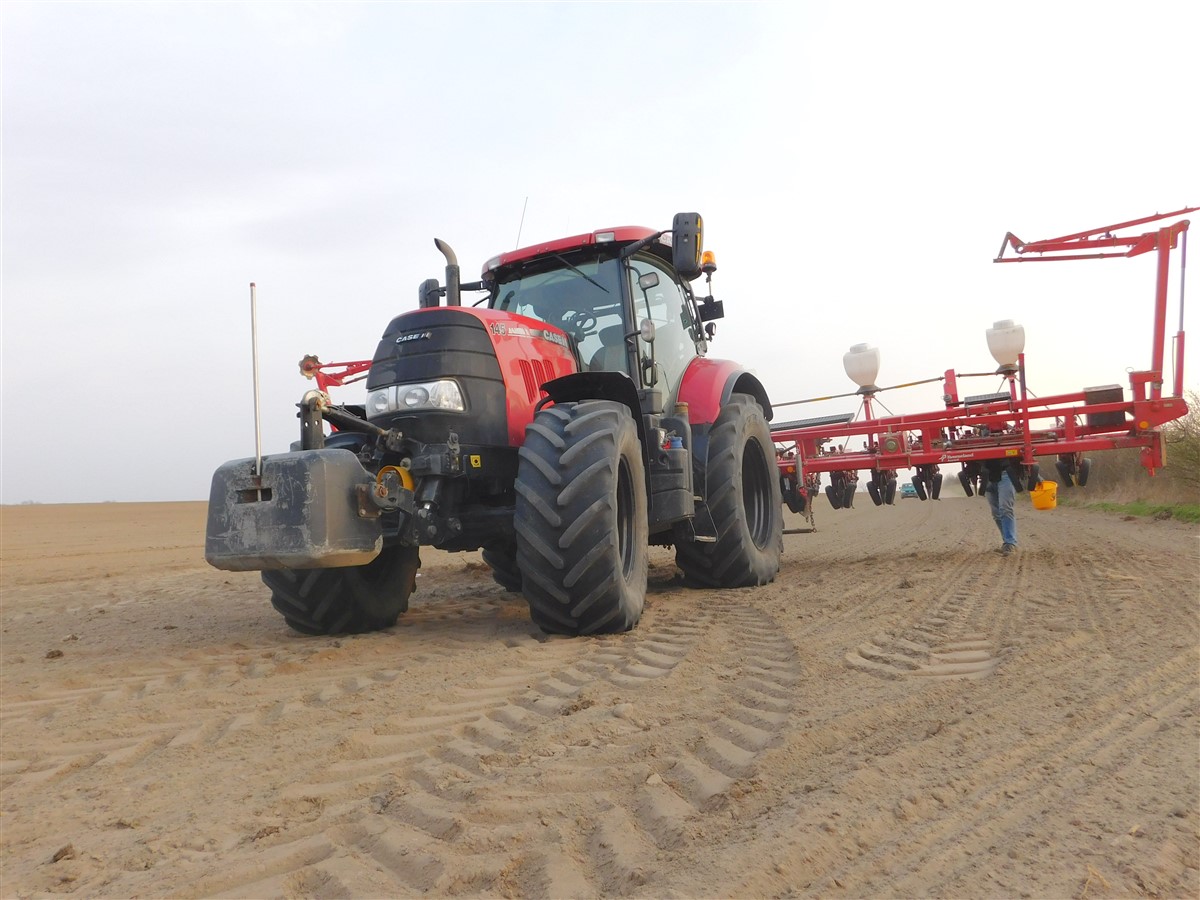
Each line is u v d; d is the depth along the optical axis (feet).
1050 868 5.25
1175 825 5.83
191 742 8.50
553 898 4.99
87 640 16.07
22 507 144.46
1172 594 15.30
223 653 13.23
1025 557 22.80
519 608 17.66
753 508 21.17
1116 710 8.52
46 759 8.23
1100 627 12.57
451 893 5.12
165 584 29.01
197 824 6.40
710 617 14.88
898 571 21.06
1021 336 25.55
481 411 13.78
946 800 6.35
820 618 14.39
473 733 8.39
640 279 17.19
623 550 14.11
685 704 9.11
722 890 4.99
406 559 15.87
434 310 13.98
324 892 5.24
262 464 11.62
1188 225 23.56
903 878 5.16
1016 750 7.42
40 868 5.74
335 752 7.92
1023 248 25.75
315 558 11.25
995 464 24.27
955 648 11.59
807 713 8.66
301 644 13.93
